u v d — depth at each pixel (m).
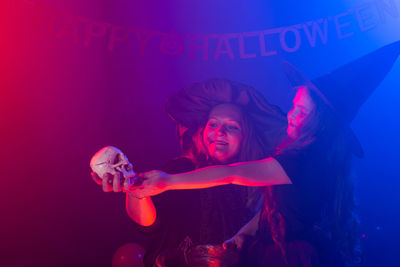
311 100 2.84
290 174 2.48
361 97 2.79
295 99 2.98
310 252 2.85
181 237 3.78
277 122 4.10
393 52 2.79
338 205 2.73
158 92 4.38
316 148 2.68
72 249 4.19
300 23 4.29
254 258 3.29
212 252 3.65
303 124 2.82
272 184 2.46
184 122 4.26
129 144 4.31
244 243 3.48
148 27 4.44
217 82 4.29
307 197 2.61
